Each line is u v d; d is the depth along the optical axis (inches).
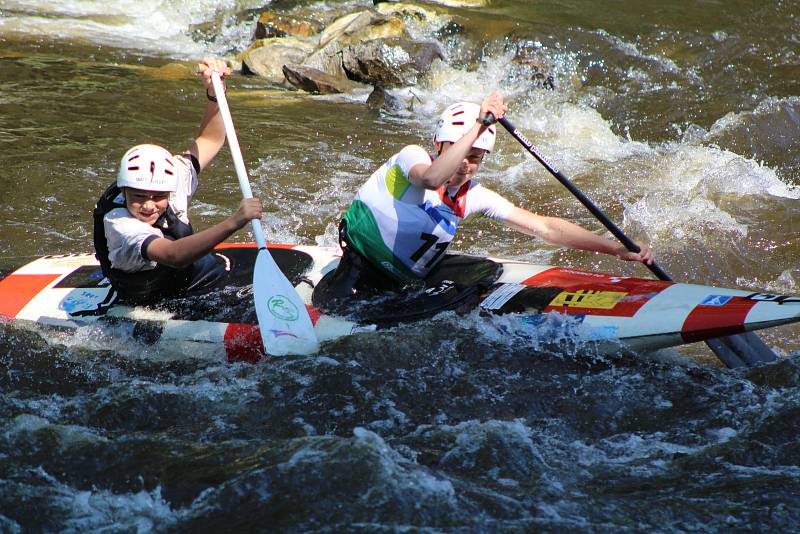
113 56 1566.2
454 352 594.2
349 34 1528.1
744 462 484.4
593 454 502.6
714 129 1237.7
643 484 466.9
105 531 428.8
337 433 523.5
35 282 705.6
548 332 605.6
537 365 585.6
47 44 1604.3
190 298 654.5
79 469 479.2
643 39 1563.7
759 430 512.7
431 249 627.8
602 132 1269.7
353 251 640.4
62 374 600.1
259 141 1186.0
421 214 608.4
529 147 633.0
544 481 469.4
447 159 559.8
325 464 468.1
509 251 893.2
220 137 708.7
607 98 1387.8
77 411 550.0
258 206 568.1
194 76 1460.4
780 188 1031.0
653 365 595.8
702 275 838.5
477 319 622.2
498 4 1752.0
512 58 1491.1
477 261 686.5
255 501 444.5
